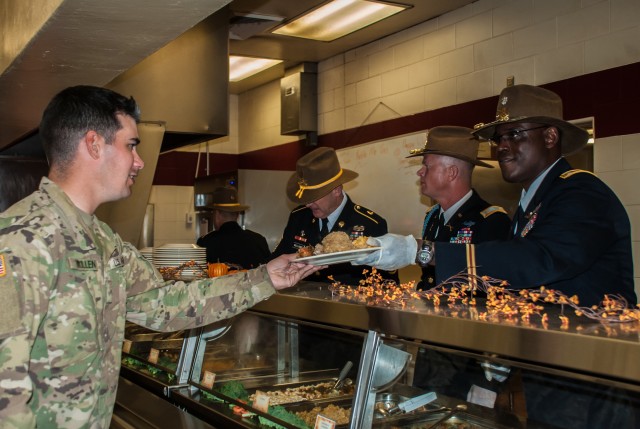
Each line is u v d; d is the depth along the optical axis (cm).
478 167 477
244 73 724
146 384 282
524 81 468
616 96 409
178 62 407
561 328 135
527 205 224
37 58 293
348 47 627
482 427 157
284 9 501
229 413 229
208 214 734
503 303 167
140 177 400
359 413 181
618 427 134
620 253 198
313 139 687
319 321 200
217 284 203
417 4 505
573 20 434
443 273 191
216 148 827
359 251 191
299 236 374
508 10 478
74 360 153
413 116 563
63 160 164
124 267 185
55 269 150
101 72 319
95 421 160
